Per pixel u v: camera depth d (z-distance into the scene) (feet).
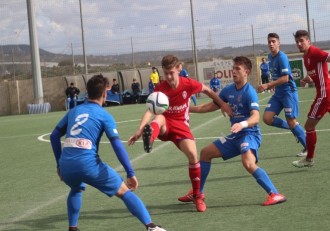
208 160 22.22
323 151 33.58
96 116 17.53
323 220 18.72
